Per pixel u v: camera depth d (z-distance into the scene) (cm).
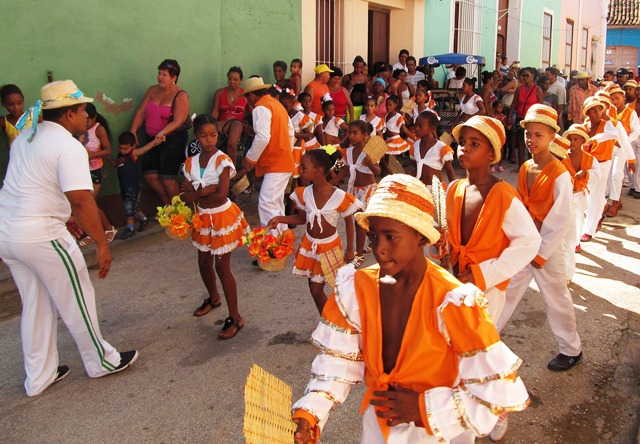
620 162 813
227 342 454
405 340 190
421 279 191
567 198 338
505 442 326
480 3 1698
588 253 670
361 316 197
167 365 421
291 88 924
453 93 1321
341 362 201
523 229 280
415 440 197
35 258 359
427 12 1442
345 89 1074
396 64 1309
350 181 660
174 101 748
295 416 194
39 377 386
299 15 1051
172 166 763
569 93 1502
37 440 338
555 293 380
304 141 861
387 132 984
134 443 334
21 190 354
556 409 357
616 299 530
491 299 295
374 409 205
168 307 523
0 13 631
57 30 685
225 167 441
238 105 859
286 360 424
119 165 723
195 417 358
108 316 506
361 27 1259
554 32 2297
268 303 527
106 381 401
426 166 627
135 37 773
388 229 180
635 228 777
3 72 642
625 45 3316
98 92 739
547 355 423
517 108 1238
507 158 1355
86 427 350
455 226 296
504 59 1702
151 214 821
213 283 503
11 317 508
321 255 430
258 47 973
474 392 174
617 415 351
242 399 376
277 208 634
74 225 659
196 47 861
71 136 362
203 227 458
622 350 431
